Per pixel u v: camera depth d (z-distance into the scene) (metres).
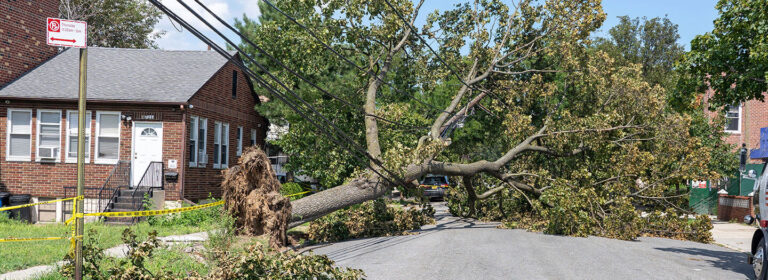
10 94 20.34
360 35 19.84
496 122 24.50
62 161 20.67
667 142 19.48
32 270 9.42
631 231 17.11
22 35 22.39
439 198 37.38
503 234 17.66
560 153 20.39
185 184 20.66
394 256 12.30
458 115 21.44
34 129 20.73
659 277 9.90
